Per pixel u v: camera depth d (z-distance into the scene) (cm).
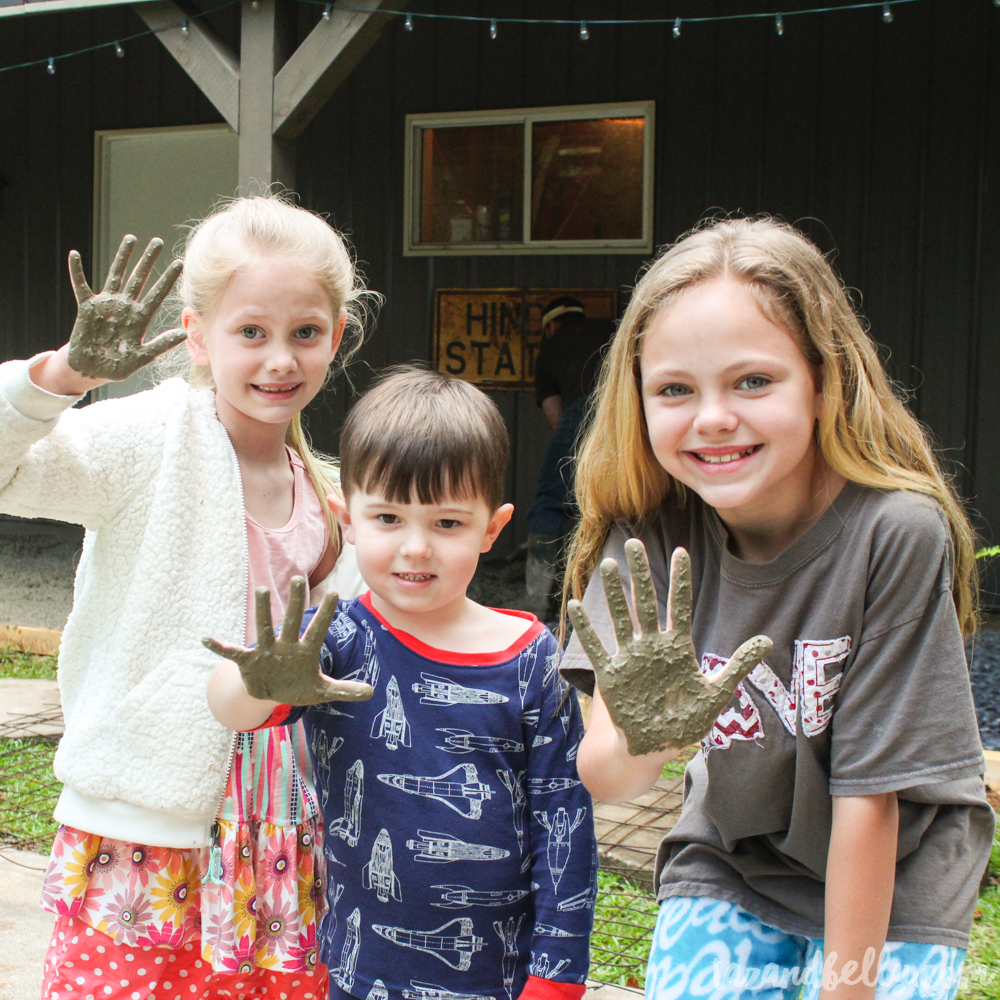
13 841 314
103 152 855
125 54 839
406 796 147
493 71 761
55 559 749
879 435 139
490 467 151
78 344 146
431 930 145
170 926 165
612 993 238
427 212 786
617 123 742
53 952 167
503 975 147
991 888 294
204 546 169
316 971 173
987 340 680
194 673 165
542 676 153
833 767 136
